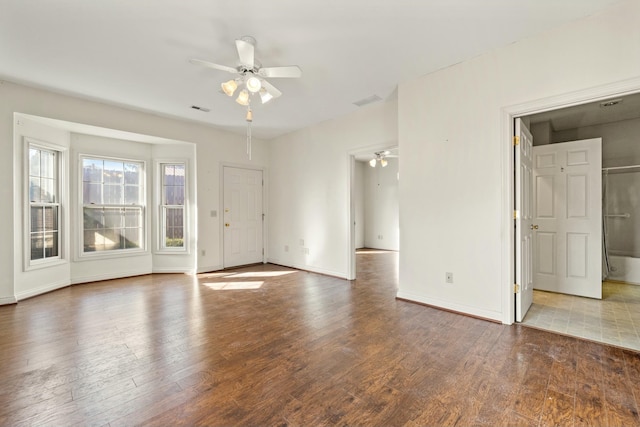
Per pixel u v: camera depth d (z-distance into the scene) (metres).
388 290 4.26
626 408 1.70
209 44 2.83
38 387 1.94
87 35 2.67
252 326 2.95
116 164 5.10
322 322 3.04
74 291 4.23
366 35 2.70
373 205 9.02
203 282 4.76
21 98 3.71
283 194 6.15
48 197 4.30
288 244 6.05
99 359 2.30
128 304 3.65
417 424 1.60
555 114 4.29
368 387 1.93
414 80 3.57
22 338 2.68
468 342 2.55
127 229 5.21
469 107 3.13
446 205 3.33
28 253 3.90
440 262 3.40
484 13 2.41
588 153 3.71
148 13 2.38
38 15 2.38
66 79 3.54
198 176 5.43
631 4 2.28
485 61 3.02
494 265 2.99
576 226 3.80
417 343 2.54
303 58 3.09
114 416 1.67
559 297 3.75
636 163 4.59
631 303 3.50
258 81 2.65
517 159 2.95
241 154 6.05
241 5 2.29
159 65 3.22
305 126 5.56
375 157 7.34
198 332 2.81
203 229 5.51
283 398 1.83
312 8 2.33
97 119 4.29
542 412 1.68
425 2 2.27
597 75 2.43
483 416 1.65
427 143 3.47
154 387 1.94
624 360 2.23
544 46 2.67
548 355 2.31
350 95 4.08
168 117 4.96
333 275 5.17
